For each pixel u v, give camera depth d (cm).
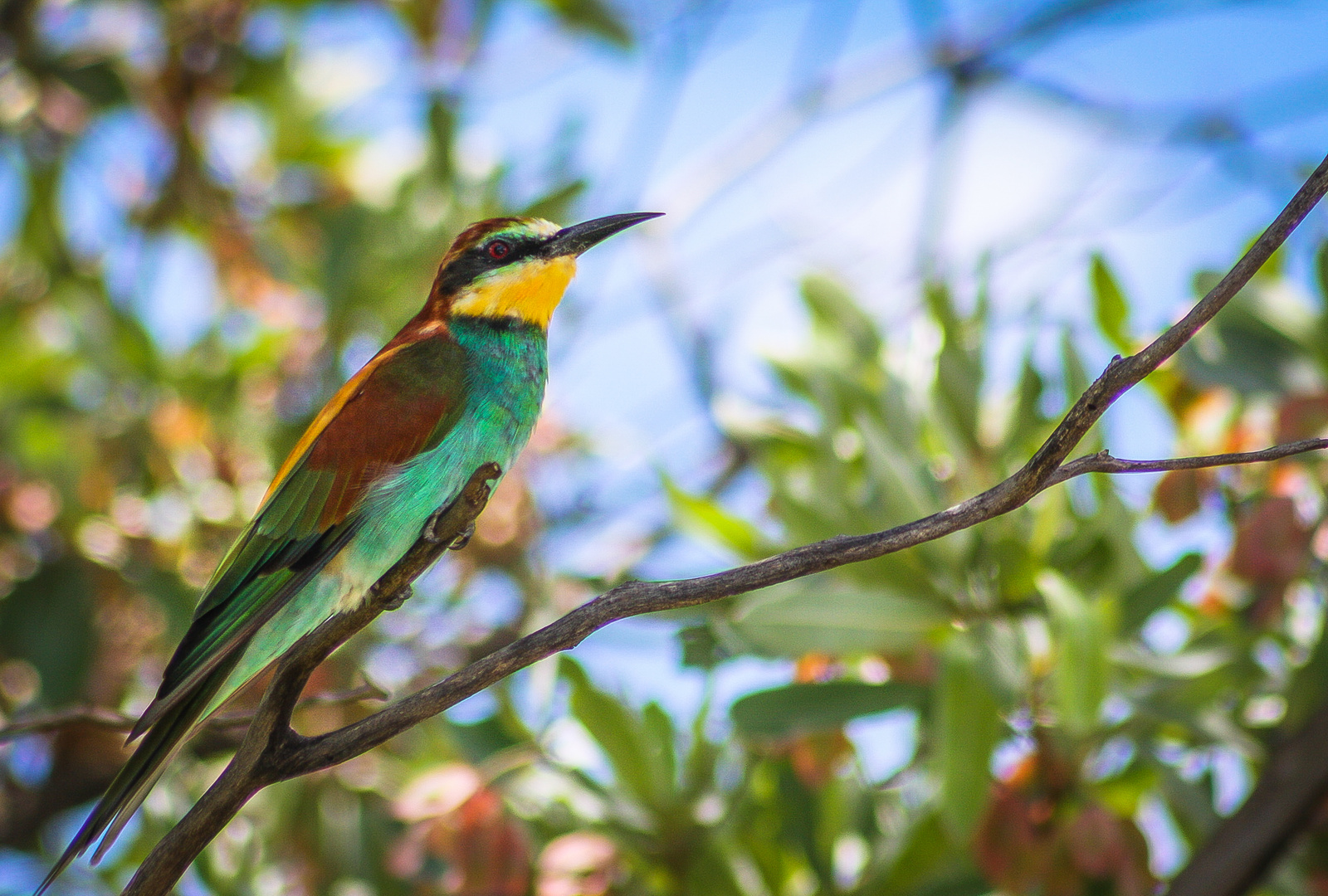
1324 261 1083
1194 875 911
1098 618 885
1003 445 1045
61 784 1204
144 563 1255
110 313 1341
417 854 939
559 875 968
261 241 1405
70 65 1407
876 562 975
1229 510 1066
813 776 1009
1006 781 966
